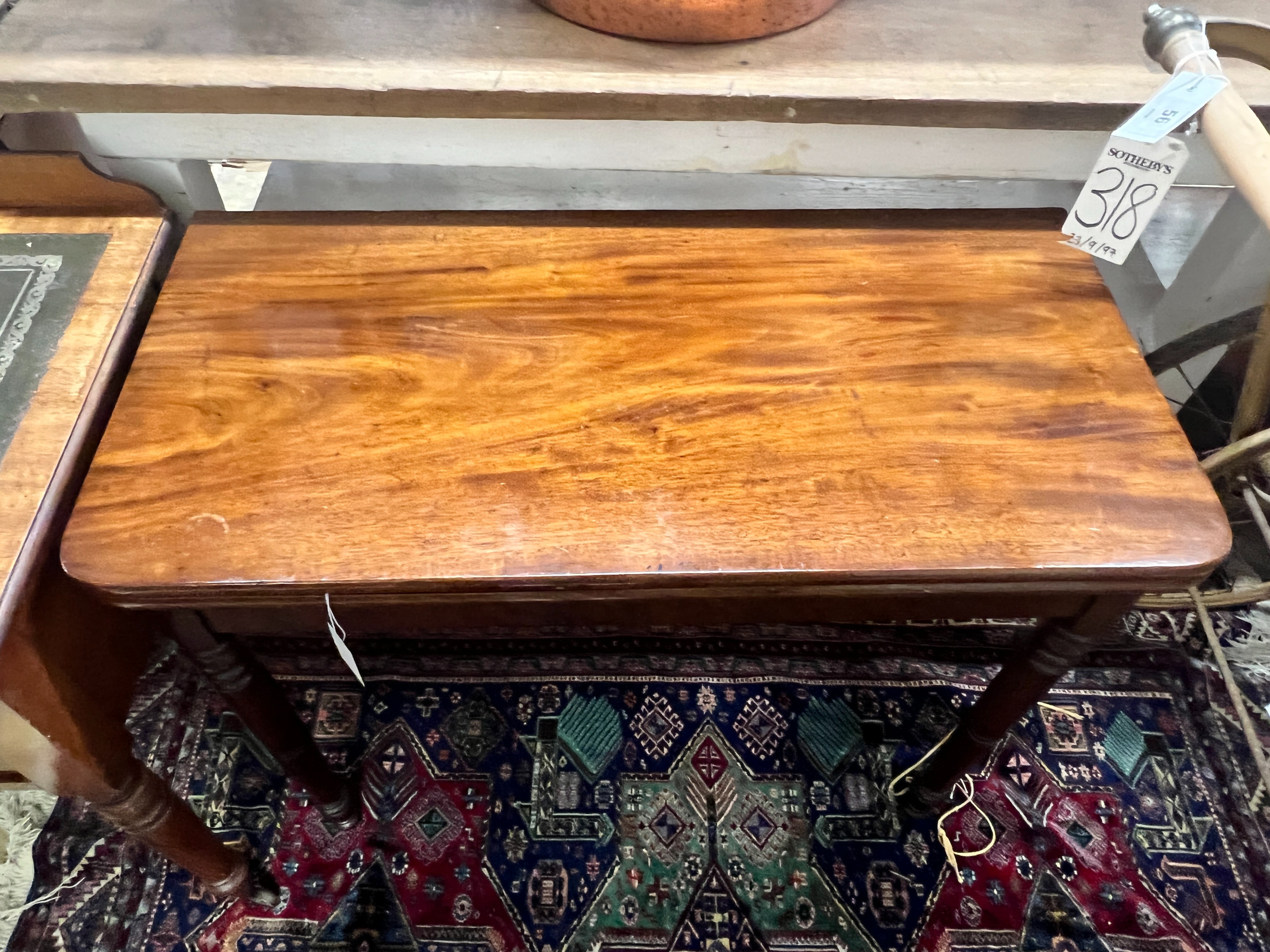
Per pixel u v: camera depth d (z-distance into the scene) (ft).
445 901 3.50
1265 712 3.99
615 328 2.44
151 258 2.60
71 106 2.35
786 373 2.33
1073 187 3.82
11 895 3.42
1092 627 2.39
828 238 2.73
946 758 3.31
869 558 1.96
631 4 2.41
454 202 3.73
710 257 2.66
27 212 2.71
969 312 2.50
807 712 4.00
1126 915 3.49
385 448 2.14
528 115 2.39
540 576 1.92
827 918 3.48
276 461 2.10
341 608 2.20
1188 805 3.76
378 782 3.79
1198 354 3.94
